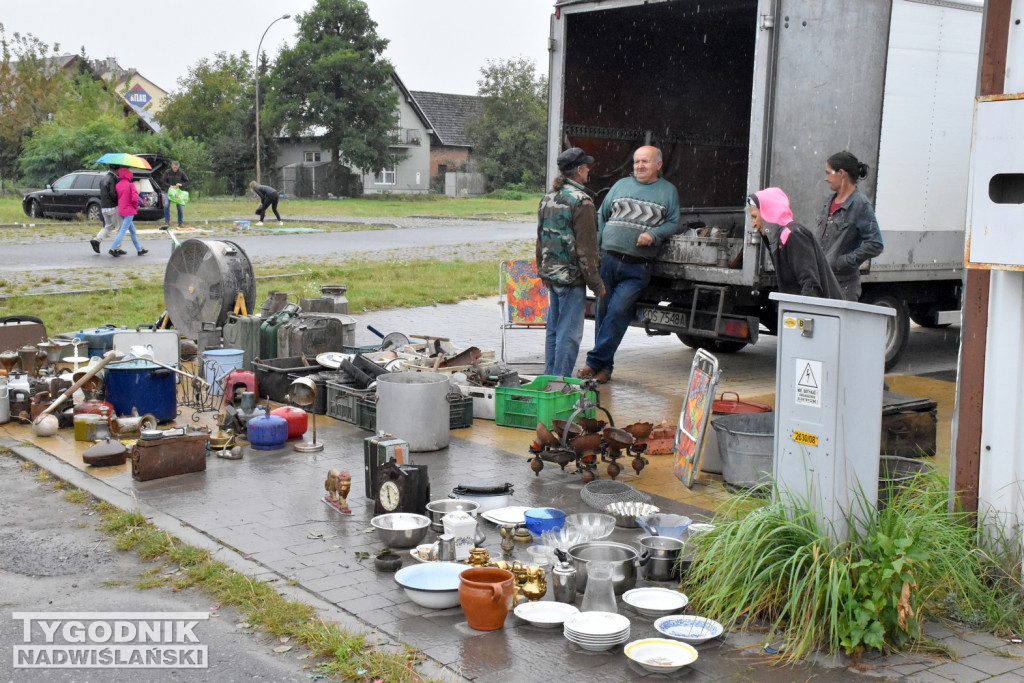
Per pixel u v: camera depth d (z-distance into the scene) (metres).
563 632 3.98
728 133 11.14
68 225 27.02
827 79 7.79
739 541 4.08
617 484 5.65
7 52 49.62
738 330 8.08
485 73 64.31
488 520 5.23
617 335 8.54
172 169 26.70
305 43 53.97
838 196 6.55
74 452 6.55
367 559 4.74
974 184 4.09
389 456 5.39
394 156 56.53
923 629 4.00
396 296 13.89
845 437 3.98
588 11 8.91
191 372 8.80
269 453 6.61
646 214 8.23
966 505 4.38
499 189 61.16
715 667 3.71
